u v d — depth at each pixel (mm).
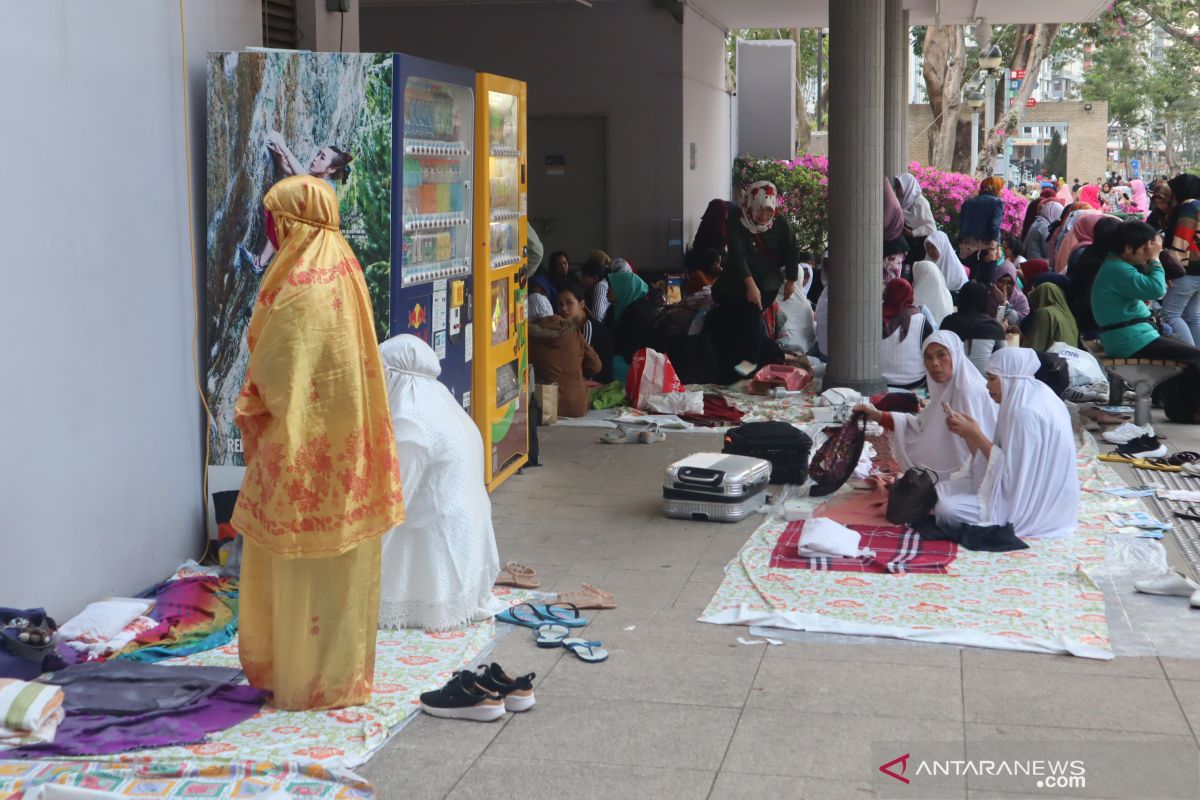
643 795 3811
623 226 15891
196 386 6105
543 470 8219
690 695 4594
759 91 22828
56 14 5016
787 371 10719
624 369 11188
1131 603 5520
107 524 5402
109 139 5379
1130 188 26219
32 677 4578
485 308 7199
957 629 5156
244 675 4664
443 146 6664
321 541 4316
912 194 13055
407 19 15883
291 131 6031
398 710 4402
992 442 6625
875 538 6414
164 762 3932
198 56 6082
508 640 5195
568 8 15570
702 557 6312
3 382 4742
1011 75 32406
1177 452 8633
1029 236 16047
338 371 4320
